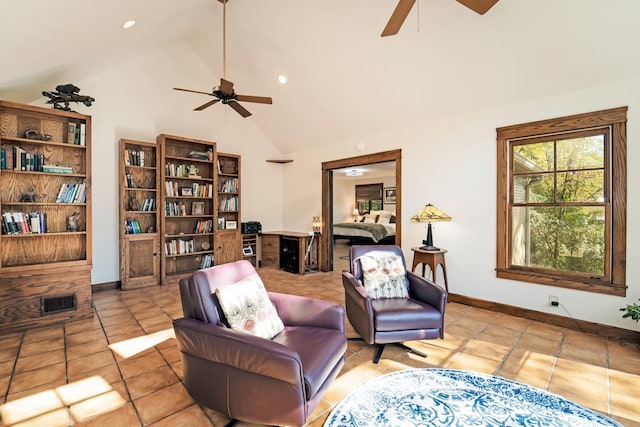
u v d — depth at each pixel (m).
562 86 3.02
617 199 2.80
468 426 1.70
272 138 6.37
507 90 3.29
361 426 1.70
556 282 3.13
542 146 3.29
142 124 4.82
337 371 1.89
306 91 4.65
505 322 3.23
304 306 2.15
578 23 2.53
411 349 2.59
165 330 3.01
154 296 4.12
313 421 1.76
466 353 2.56
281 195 6.70
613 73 2.74
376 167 8.19
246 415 1.57
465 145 3.78
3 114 3.19
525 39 2.79
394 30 2.16
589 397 1.96
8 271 2.96
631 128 2.73
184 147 5.23
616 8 2.35
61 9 2.27
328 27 3.50
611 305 2.84
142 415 1.79
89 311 3.36
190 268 5.24
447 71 3.38
